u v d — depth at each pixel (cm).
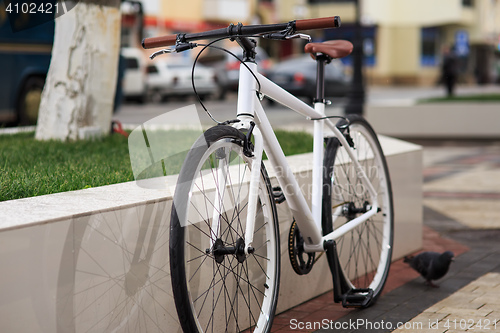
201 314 290
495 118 1348
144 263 271
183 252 239
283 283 360
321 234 333
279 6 4062
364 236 426
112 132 590
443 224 602
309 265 342
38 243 230
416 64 4456
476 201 703
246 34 263
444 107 1369
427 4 4388
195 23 3275
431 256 405
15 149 494
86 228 245
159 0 3033
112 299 257
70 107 561
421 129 1382
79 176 360
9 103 1041
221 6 3369
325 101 346
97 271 250
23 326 227
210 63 2455
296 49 4262
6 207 253
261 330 298
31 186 323
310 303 381
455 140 1364
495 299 380
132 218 264
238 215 292
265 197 301
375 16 4275
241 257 269
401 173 483
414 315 353
